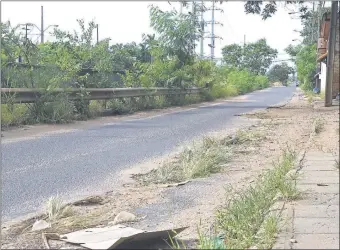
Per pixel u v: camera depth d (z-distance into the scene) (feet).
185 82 84.38
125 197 21.74
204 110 72.33
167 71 80.59
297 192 19.53
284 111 69.36
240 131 41.55
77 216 18.70
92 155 31.32
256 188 20.58
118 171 26.89
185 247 14.74
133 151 33.17
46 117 47.09
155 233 15.74
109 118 55.42
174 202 20.92
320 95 114.01
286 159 26.14
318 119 46.29
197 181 24.94
